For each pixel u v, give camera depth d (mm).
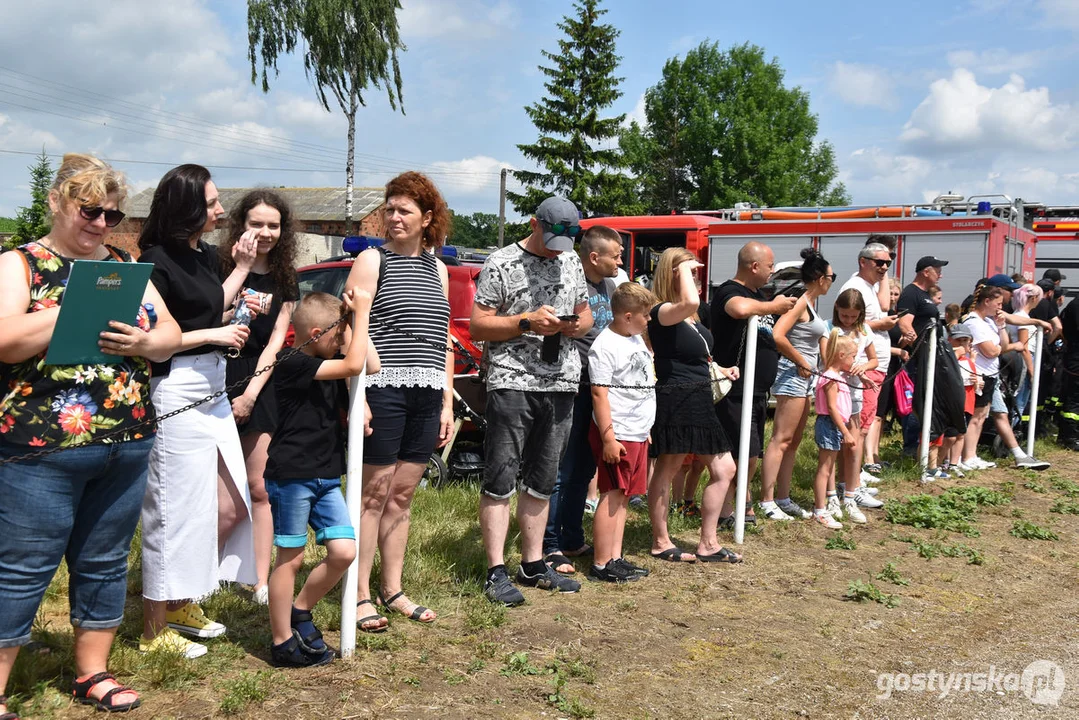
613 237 5785
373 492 4148
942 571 6031
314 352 3785
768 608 5043
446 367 4332
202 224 3602
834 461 7047
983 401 9750
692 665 4160
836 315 7461
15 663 3371
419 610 4422
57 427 2932
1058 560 6500
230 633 4082
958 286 12922
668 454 5660
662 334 5641
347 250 7820
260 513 4449
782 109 53125
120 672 3521
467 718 3426
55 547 3033
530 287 4691
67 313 2820
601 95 41688
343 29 32188
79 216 2975
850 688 4043
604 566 5324
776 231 14258
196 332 3535
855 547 6438
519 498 5043
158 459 3559
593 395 5133
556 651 4184
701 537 5879
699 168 52844
